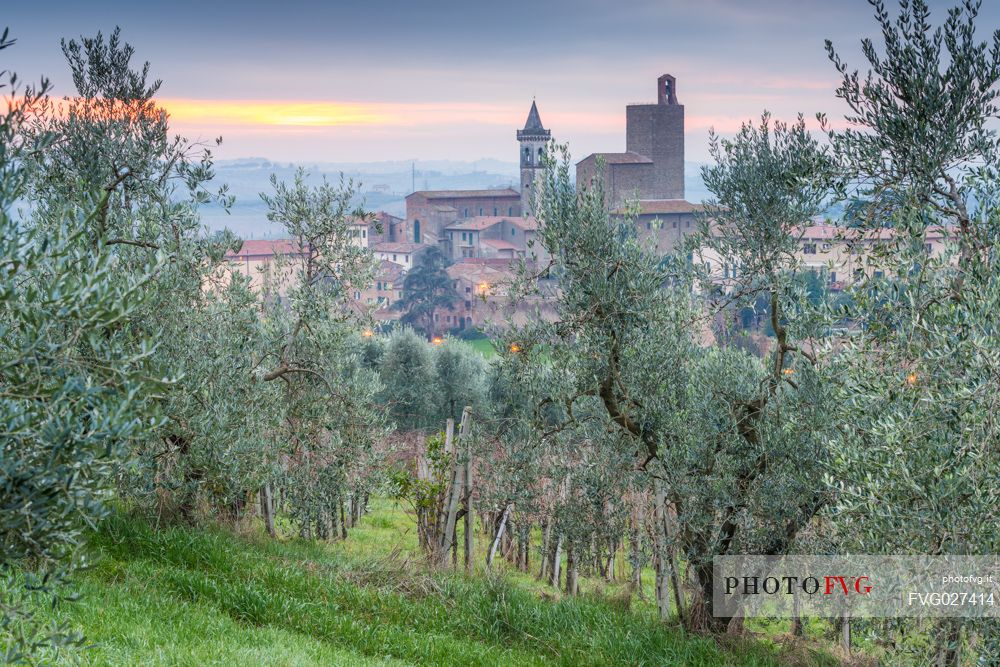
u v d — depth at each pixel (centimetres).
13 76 523
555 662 1302
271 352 1833
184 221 1630
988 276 976
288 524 2112
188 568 1334
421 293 16788
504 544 2250
